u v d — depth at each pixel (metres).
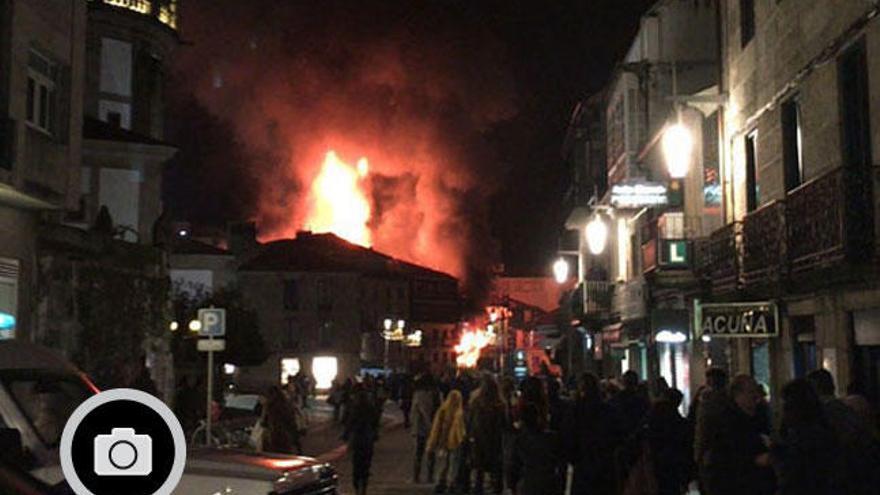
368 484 17.38
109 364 22.62
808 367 15.17
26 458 5.56
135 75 43.00
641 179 24.62
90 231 23.03
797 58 14.96
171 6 44.97
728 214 18.73
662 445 9.61
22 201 18.50
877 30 11.97
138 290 24.23
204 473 6.07
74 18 20.47
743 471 7.82
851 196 11.68
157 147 36.84
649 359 25.62
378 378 45.41
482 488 14.91
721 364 19.55
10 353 6.11
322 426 36.03
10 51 17.42
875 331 12.38
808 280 13.30
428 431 17.69
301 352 73.50
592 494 9.52
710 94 19.61
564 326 46.78
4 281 18.62
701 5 26.31
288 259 75.19
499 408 14.00
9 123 17.23
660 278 19.86
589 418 9.62
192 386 22.45
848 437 6.79
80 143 20.81
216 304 43.44
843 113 13.18
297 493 6.36
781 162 15.72
